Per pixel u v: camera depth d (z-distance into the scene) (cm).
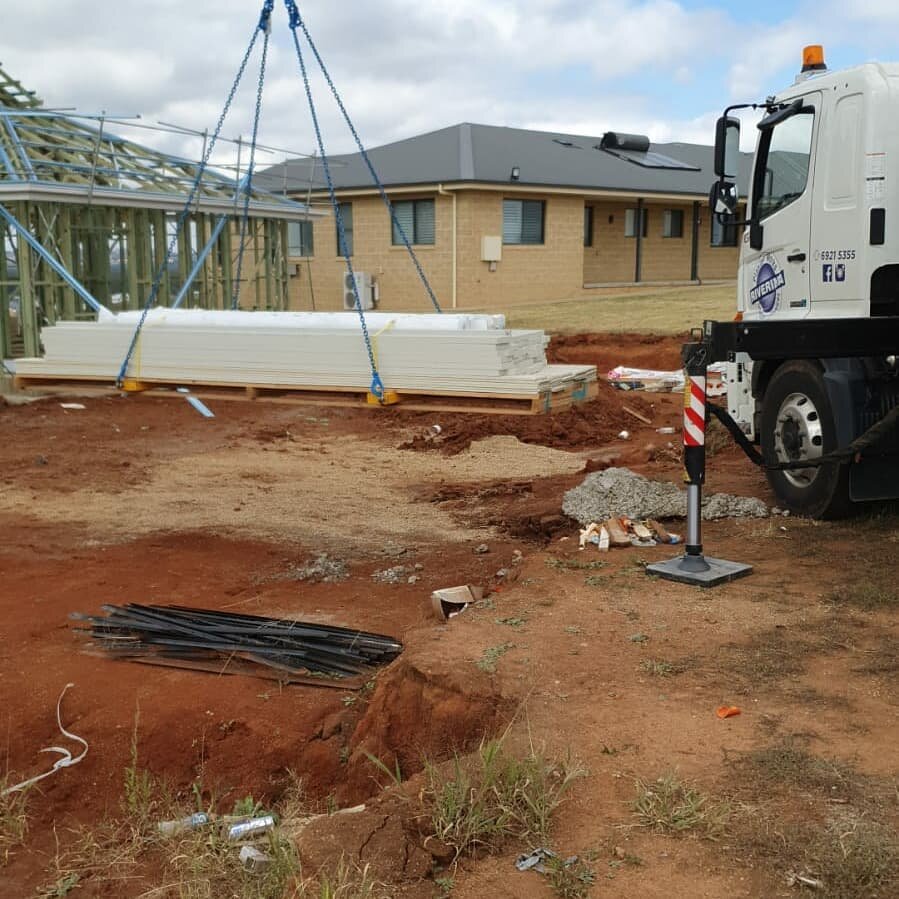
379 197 3164
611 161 3628
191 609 772
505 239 3122
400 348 856
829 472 830
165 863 470
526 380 805
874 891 344
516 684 532
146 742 600
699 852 373
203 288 2234
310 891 371
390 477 1274
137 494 1183
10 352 1900
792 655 561
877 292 818
